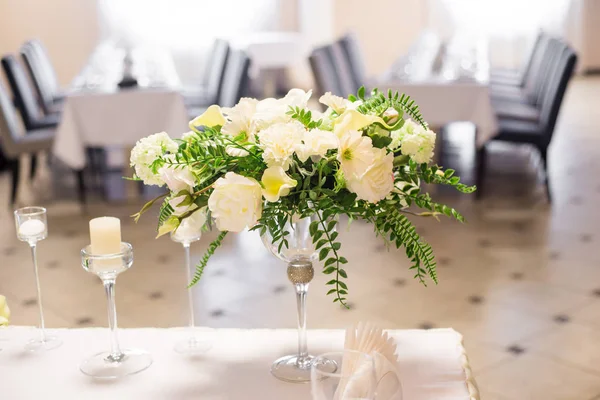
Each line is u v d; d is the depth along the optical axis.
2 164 6.89
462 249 4.50
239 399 1.48
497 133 5.36
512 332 3.42
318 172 1.42
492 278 4.05
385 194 1.38
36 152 5.62
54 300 3.91
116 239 1.51
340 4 10.71
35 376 1.59
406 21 10.95
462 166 6.49
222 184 1.33
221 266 4.32
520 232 4.80
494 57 11.52
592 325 3.47
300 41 9.73
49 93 7.17
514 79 7.88
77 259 4.50
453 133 7.85
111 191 6.04
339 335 1.75
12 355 1.69
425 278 4.04
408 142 1.44
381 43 10.94
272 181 1.36
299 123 1.41
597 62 12.05
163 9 10.20
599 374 3.03
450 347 1.67
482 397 2.88
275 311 3.69
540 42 6.80
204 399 1.48
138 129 5.46
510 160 6.79
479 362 3.15
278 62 9.62
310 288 3.96
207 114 1.52
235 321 3.59
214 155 1.42
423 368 1.58
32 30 9.87
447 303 3.74
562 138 7.68
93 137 5.43
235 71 5.80
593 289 3.88
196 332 1.78
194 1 10.25
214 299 3.86
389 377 1.23
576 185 5.91
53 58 10.01
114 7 10.07
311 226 1.41
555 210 5.27
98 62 7.25
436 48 7.36
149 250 4.62
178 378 1.56
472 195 5.58
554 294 3.83
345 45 7.16
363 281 4.04
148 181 1.49
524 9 11.38
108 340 1.75
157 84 5.92
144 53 7.70
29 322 3.64
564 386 2.95
